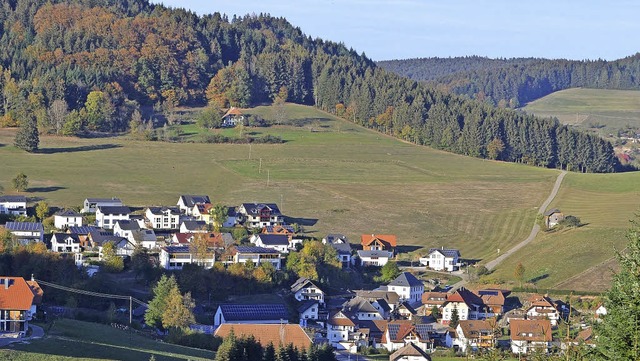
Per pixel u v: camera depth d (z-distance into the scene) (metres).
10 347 120.75
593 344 66.12
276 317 177.25
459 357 166.50
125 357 124.88
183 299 168.12
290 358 139.38
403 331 179.12
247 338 137.25
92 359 120.25
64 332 135.50
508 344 169.25
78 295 174.88
